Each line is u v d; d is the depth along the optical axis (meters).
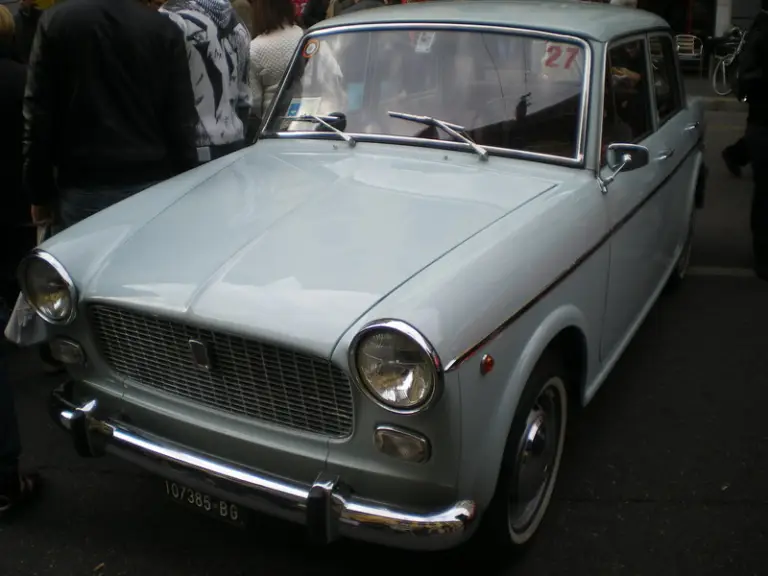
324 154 3.51
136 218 3.00
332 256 2.55
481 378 2.31
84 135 3.76
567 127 3.25
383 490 2.36
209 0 4.41
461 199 2.92
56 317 2.76
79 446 2.84
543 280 2.63
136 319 2.61
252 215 2.89
